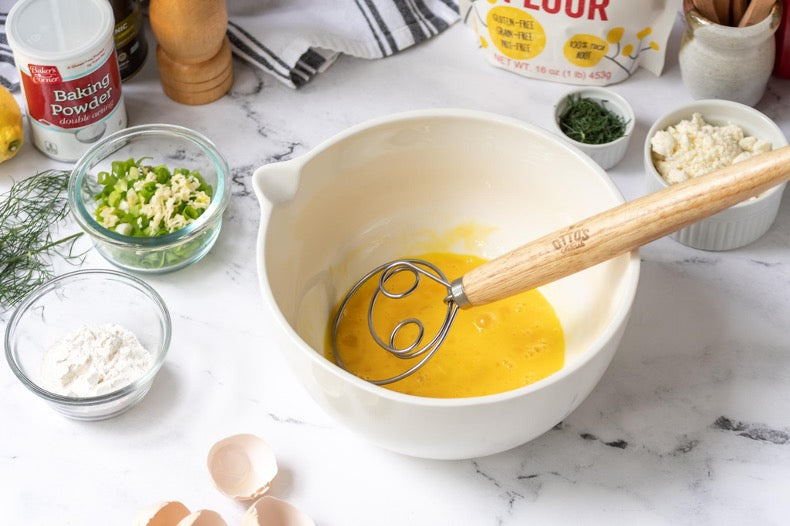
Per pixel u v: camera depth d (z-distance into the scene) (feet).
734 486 3.74
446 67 5.08
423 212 4.27
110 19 4.46
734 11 4.52
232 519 3.72
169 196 4.37
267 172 3.75
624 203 3.47
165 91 4.99
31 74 4.36
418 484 3.77
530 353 3.93
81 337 4.02
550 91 4.97
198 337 4.18
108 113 4.62
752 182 3.12
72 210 4.27
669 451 3.83
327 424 3.93
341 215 4.13
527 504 3.72
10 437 3.92
